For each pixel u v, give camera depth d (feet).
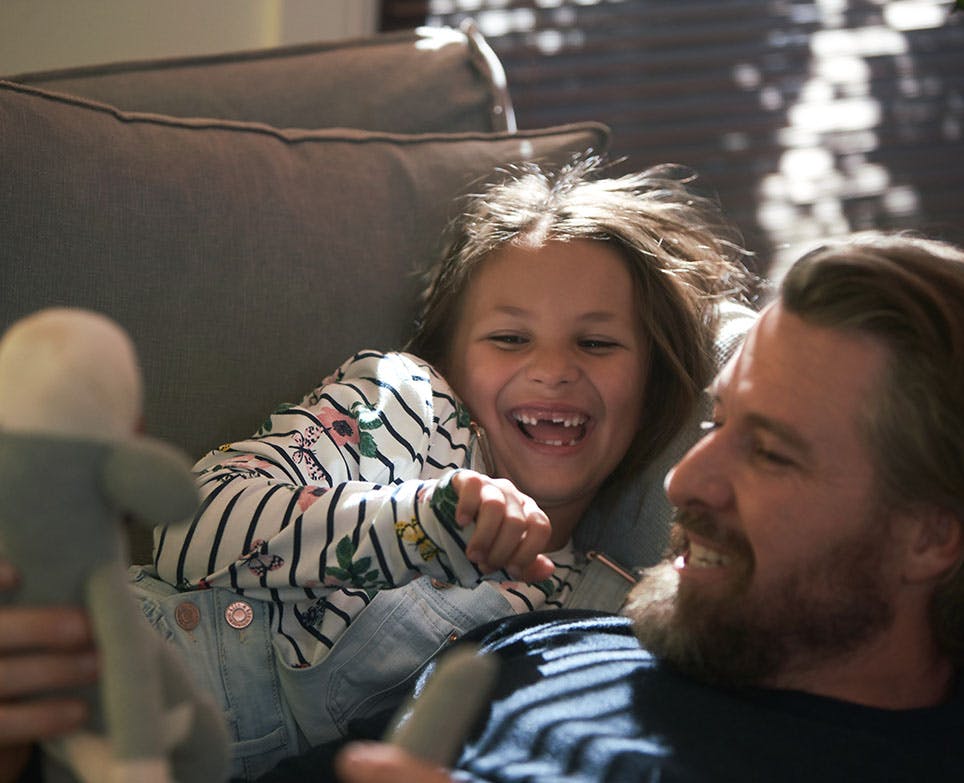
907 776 2.36
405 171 4.40
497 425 4.18
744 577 2.60
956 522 2.54
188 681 1.97
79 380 1.69
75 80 4.50
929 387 2.47
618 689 2.68
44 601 1.77
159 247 3.78
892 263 2.58
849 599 2.55
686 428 4.22
